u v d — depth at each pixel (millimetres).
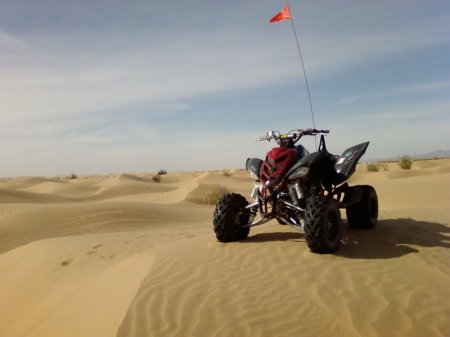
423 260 5676
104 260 9195
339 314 4242
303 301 4539
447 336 3818
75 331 5031
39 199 30047
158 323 4238
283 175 6363
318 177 6668
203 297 4754
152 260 6383
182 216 19359
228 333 4016
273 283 5035
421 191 19516
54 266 9438
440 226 7746
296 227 6297
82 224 16328
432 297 4543
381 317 4148
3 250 14070
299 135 6590
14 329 6801
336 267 5418
